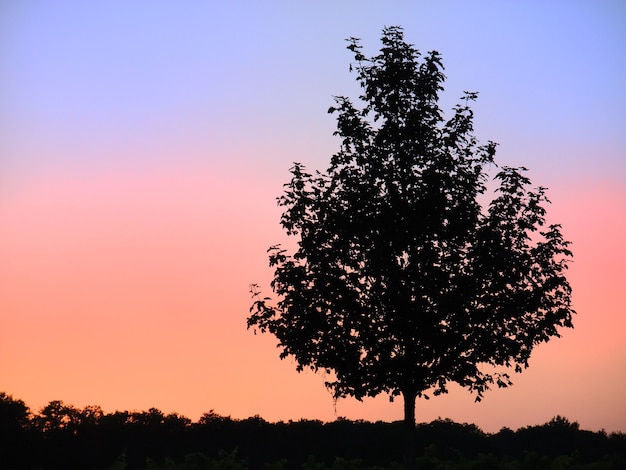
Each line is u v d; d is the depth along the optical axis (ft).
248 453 406.62
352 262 93.04
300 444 408.05
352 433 407.03
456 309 90.43
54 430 420.77
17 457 395.14
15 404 416.05
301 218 94.32
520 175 95.04
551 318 92.68
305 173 95.81
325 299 92.89
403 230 91.97
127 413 432.25
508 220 94.43
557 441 367.66
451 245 93.40
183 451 412.36
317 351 92.89
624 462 141.69
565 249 93.91
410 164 93.76
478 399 93.66
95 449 408.46
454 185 93.35
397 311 90.94
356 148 95.40
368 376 92.07
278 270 93.66
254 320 94.94
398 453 386.73
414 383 91.35
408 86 94.48
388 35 98.17
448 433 395.75
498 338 92.02
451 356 91.61
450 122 95.81
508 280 91.97
